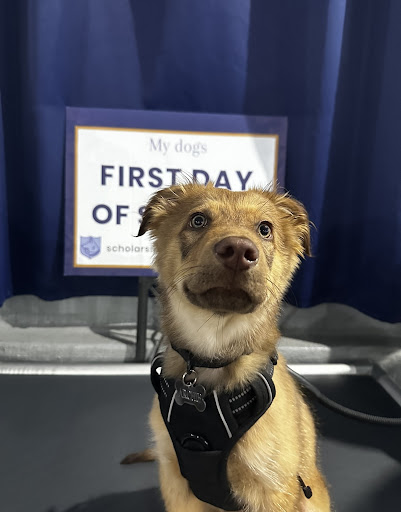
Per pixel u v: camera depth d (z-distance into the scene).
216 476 0.38
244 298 0.34
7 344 0.88
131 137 0.79
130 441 0.66
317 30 0.78
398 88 0.77
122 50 0.79
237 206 0.40
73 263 0.82
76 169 0.79
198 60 0.80
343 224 0.88
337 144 0.85
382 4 0.78
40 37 0.75
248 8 0.79
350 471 0.62
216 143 0.80
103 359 0.89
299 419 0.43
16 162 0.83
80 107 0.79
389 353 0.91
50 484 0.58
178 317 0.40
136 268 0.83
